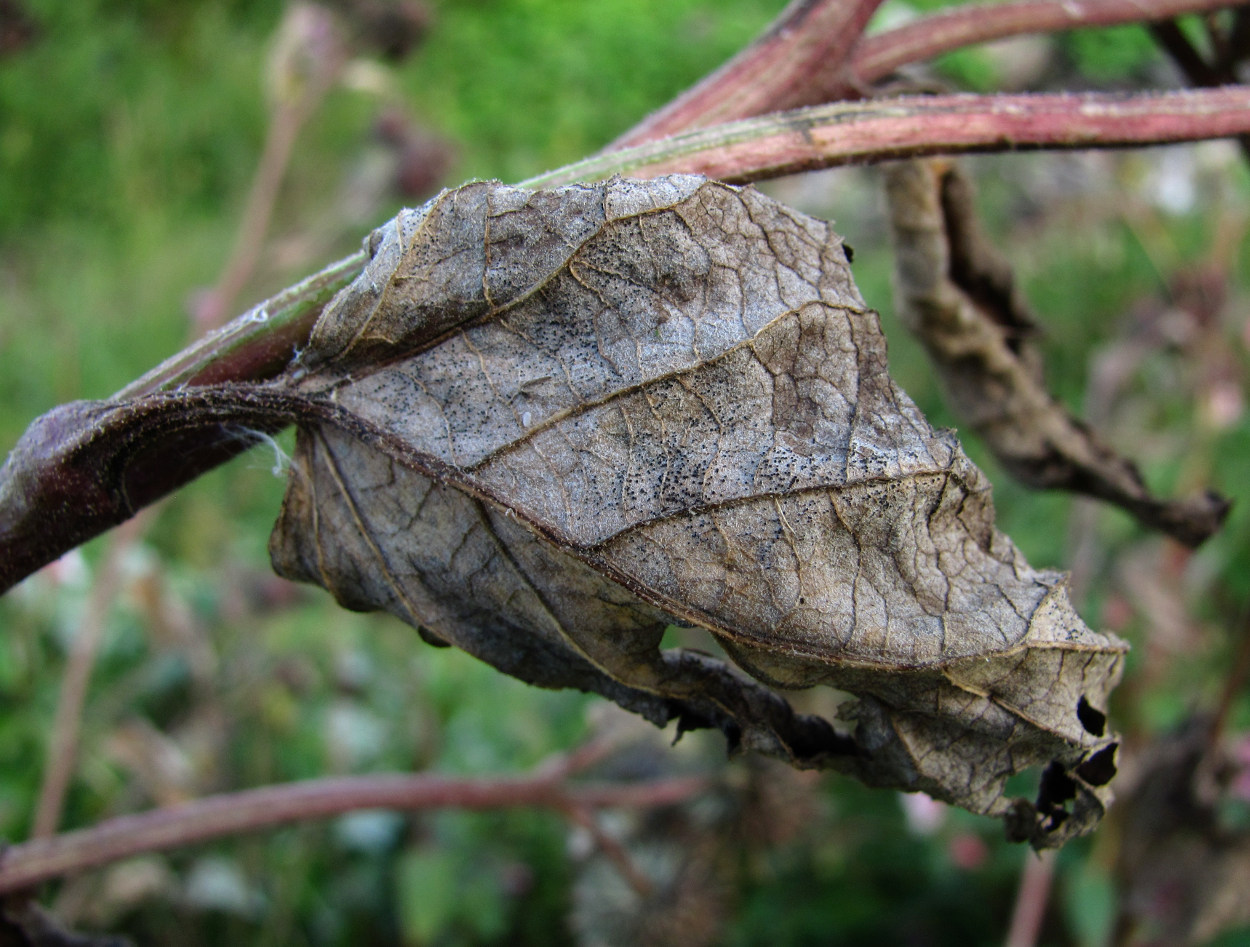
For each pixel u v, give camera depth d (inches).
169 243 39.4
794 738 6.8
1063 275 30.9
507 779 11.0
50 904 16.5
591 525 6.2
